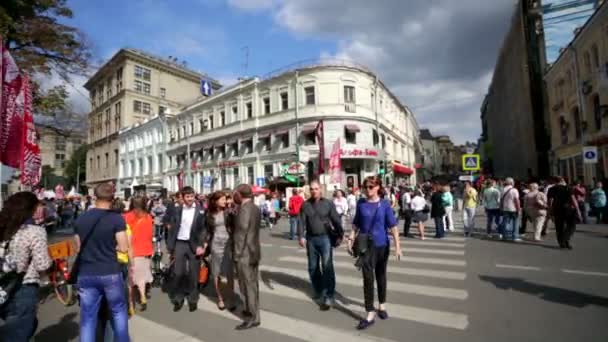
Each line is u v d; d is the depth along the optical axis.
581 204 13.49
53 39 12.48
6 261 3.08
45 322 5.04
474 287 5.68
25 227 3.23
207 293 6.23
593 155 14.60
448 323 4.28
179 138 43.44
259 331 4.31
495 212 11.17
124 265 4.87
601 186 13.48
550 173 28.14
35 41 12.30
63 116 15.45
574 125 23.64
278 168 30.34
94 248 3.36
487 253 8.39
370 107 30.00
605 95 19.16
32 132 6.91
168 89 59.19
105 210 3.51
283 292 5.92
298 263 8.31
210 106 38.25
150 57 56.78
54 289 6.53
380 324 4.34
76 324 4.95
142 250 5.54
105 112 61.31
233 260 4.95
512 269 6.74
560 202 8.73
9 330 3.09
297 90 29.03
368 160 29.06
